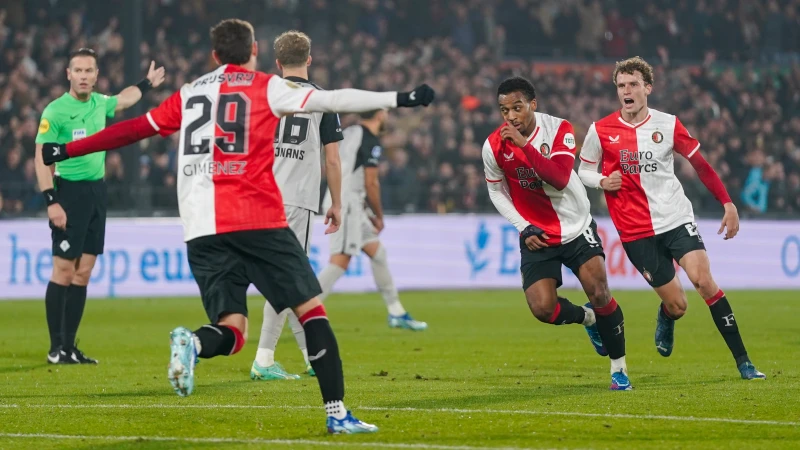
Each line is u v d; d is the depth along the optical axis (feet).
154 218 200.13
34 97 228.22
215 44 62.08
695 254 88.89
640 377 89.86
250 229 59.62
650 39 304.30
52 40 245.24
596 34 301.22
